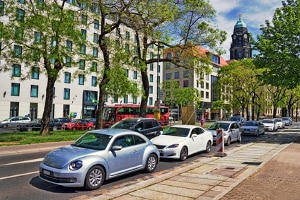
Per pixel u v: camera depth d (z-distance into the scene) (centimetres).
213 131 1939
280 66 2377
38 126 3209
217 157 1346
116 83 2105
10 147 1529
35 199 681
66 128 3344
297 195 684
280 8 2534
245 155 1413
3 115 4344
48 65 2053
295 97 7288
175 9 2253
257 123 2861
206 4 2384
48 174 754
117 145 873
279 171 971
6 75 4372
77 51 2075
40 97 4831
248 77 4984
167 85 6078
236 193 698
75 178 737
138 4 2070
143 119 1731
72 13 1959
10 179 870
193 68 2625
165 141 1283
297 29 2311
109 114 3675
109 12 2145
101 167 796
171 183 828
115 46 2155
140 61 2281
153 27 2269
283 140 2286
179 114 7194
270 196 674
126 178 909
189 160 1284
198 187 784
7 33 1823
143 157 961
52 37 1883
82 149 823
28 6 1938
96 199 668
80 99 5434
